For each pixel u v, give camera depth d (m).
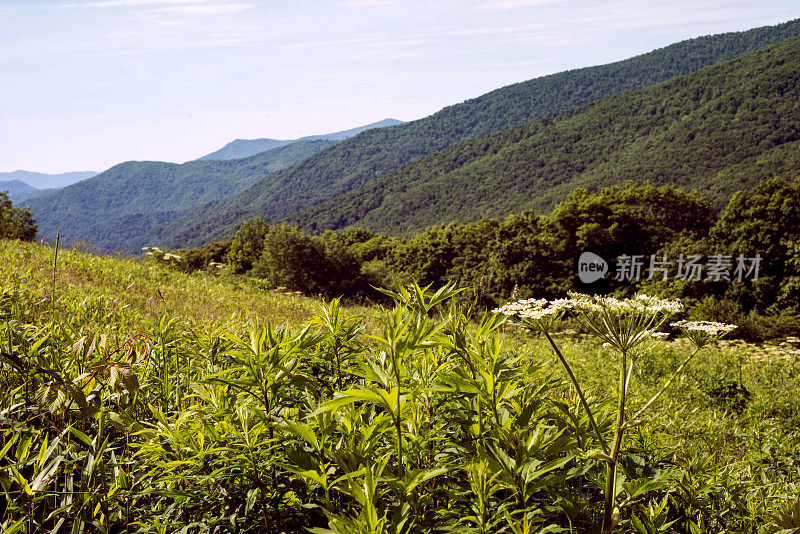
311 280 40.66
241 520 1.62
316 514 1.69
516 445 1.64
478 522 1.47
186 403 2.43
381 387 1.67
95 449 1.84
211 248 75.12
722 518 2.05
